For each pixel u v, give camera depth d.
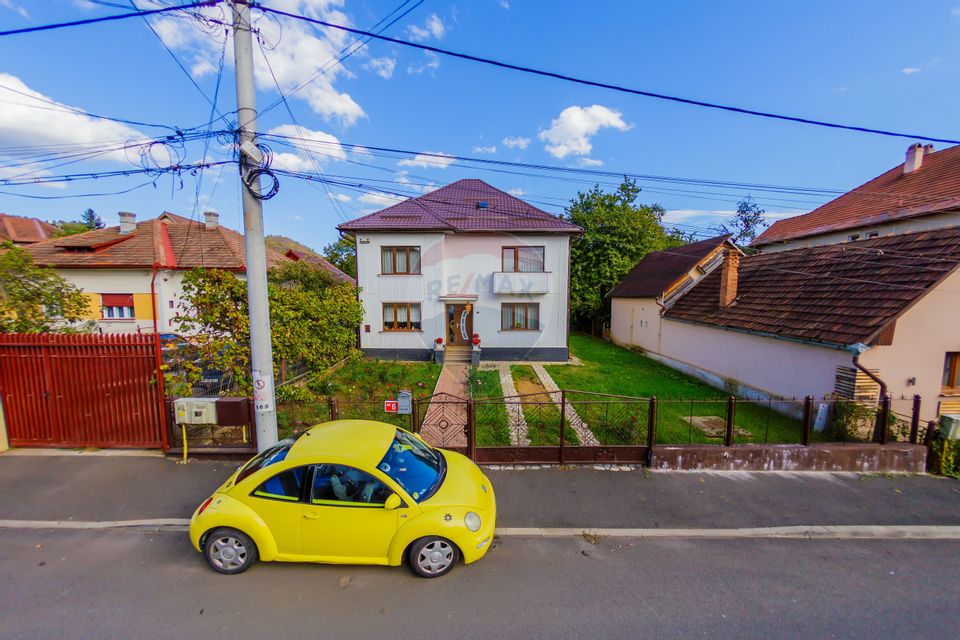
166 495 5.67
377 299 16.94
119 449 6.99
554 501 5.79
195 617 3.59
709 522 5.33
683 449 6.78
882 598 4.02
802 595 4.04
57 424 6.98
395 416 9.01
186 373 7.12
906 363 8.73
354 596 3.89
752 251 26.34
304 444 4.45
